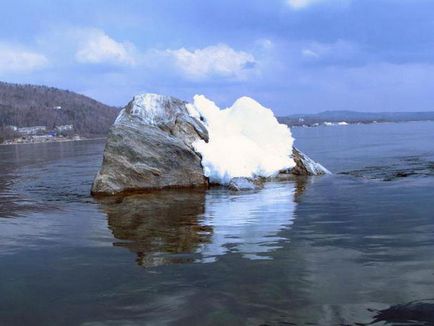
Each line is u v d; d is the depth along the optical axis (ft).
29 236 26.63
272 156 54.08
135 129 47.37
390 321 14.48
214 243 24.20
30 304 16.53
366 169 60.34
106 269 20.12
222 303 16.12
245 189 44.88
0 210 35.78
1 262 21.53
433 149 96.68
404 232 25.35
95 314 15.55
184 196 41.75
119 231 27.63
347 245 23.06
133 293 17.21
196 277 18.76
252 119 55.77
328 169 61.46
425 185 43.47
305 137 197.26
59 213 34.17
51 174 68.69
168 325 14.64
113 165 45.50
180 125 50.52
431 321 14.43
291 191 43.01
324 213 31.76
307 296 16.53
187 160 47.85
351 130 293.84
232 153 50.21
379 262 20.12
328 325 14.32
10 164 95.61
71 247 23.97
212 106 57.31
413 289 16.92
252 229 27.37
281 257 21.30
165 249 23.17
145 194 43.42
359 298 16.25
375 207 33.27
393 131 245.24
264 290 17.20
